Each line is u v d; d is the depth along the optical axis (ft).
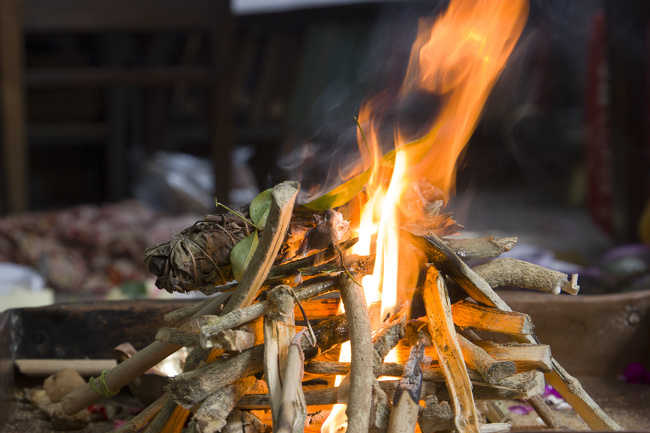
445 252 3.44
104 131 23.71
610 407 4.85
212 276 3.43
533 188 28.35
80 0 15.79
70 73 16.25
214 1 16.62
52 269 12.03
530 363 3.34
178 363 5.06
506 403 5.00
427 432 3.15
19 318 5.26
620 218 16.51
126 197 23.61
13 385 5.04
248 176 21.13
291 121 25.75
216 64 17.01
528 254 9.72
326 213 3.51
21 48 15.55
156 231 13.48
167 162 18.76
